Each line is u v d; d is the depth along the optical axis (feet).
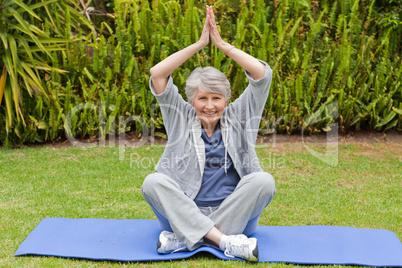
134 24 16.96
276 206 11.24
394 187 12.70
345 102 17.24
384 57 17.26
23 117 16.65
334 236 9.05
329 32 17.69
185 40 17.07
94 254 8.23
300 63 17.20
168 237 8.33
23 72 15.57
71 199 11.50
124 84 16.98
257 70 8.04
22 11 16.05
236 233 8.30
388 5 18.12
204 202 8.50
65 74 16.75
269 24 17.10
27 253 8.23
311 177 13.56
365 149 16.46
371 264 7.89
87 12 20.58
